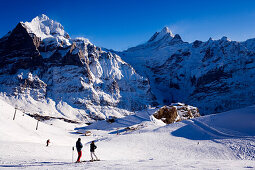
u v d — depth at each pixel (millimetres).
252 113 75188
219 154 43688
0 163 16922
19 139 43688
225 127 71250
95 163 15742
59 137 68875
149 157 41156
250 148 44500
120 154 39625
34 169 12828
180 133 77562
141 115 181750
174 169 11359
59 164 15727
